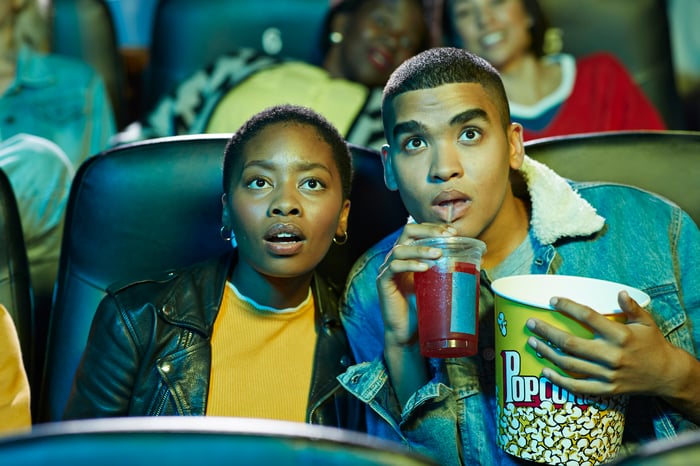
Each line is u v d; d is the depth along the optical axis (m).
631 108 2.49
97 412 1.46
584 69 2.52
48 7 2.59
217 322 1.50
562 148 1.67
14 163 2.18
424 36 2.59
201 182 1.61
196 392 1.44
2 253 1.60
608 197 1.54
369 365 1.43
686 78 2.87
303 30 2.65
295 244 1.43
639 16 2.55
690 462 0.79
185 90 2.46
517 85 2.50
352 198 1.65
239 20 2.62
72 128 2.49
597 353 1.18
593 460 1.22
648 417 1.39
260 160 1.44
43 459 0.77
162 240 1.61
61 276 1.63
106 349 1.47
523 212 1.53
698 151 1.64
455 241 1.25
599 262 1.48
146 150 1.62
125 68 2.97
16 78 2.51
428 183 1.37
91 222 1.61
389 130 1.43
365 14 2.58
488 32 2.51
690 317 1.46
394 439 1.42
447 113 1.36
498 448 1.41
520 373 1.22
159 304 1.49
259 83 2.43
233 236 1.55
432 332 1.25
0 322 1.47
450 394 1.42
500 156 1.39
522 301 1.20
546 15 2.54
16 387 1.43
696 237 1.50
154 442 0.78
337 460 0.79
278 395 1.46
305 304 1.53
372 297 1.54
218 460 0.78
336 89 2.41
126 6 3.07
